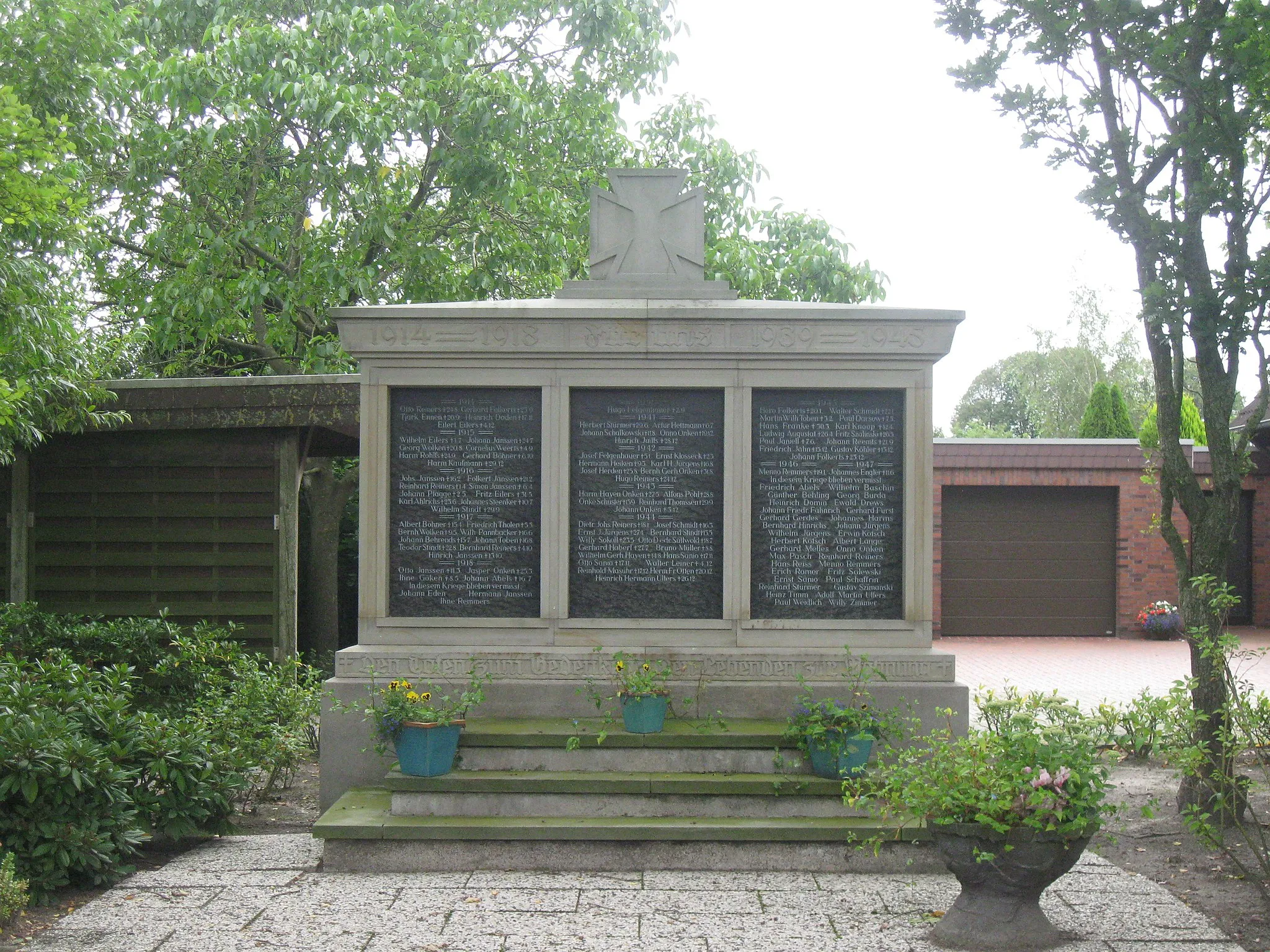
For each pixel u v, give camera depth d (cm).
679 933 524
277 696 854
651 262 771
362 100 1407
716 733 670
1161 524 756
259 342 1688
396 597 741
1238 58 690
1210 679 721
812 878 610
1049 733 548
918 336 728
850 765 649
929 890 590
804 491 738
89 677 752
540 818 641
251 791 823
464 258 1580
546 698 718
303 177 1446
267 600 1101
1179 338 722
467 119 1456
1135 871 638
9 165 810
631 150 1781
